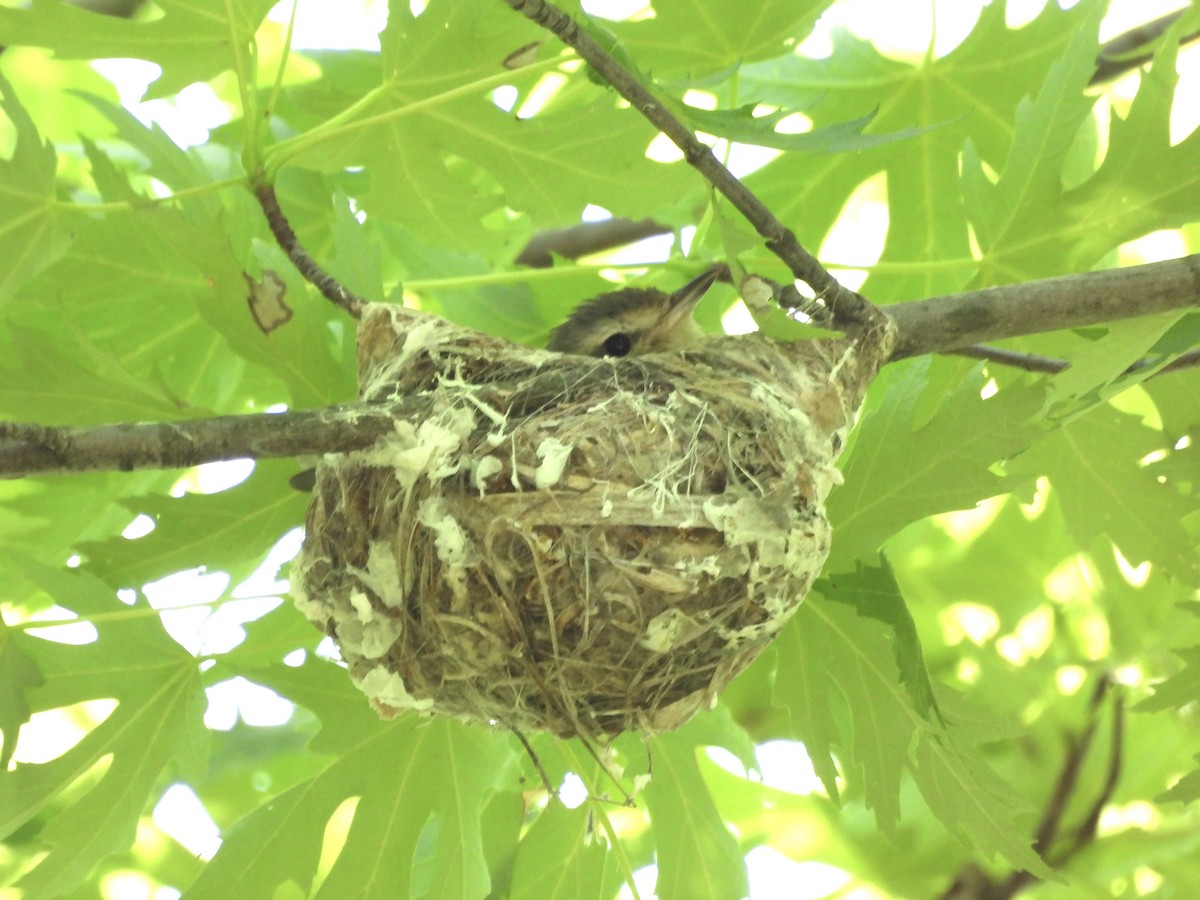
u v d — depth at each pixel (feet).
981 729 13.00
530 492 11.69
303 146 13.74
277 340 14.14
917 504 12.79
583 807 15.35
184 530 14.17
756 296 12.01
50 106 24.07
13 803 13.01
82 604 13.48
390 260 20.89
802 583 11.93
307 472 14.24
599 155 15.26
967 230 18.24
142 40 13.39
